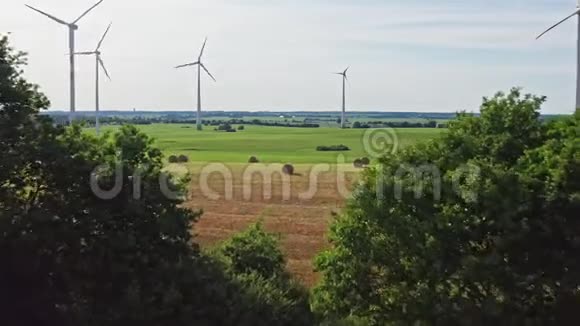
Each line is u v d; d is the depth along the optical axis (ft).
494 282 70.90
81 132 75.05
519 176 72.33
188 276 70.54
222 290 71.00
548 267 70.79
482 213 72.69
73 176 70.03
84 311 68.18
